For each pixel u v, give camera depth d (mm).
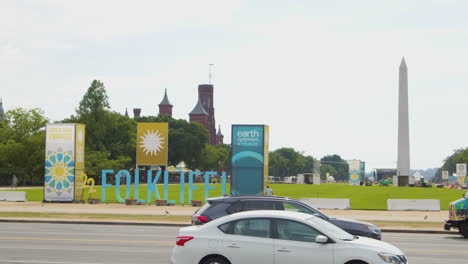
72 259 19141
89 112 120500
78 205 51656
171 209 48312
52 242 24000
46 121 107250
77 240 24891
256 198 20984
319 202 50250
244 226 14930
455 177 175625
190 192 53062
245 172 48562
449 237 30094
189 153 161625
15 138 104688
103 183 55688
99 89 120938
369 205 56594
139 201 53500
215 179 171750
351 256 14219
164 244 23641
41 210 44969
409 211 48375
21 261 18625
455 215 29250
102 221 35875
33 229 30609
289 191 94875
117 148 133000
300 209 21109
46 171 54156
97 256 19891
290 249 14461
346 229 21500
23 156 102438
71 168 53875
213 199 20938
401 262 14438
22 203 53625
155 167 135000
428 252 22250
